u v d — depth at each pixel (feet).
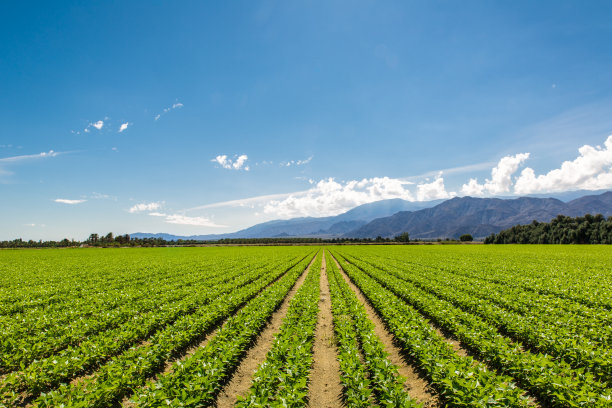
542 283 71.82
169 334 38.63
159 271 112.37
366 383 25.35
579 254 175.52
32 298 64.34
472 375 25.27
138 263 148.05
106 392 24.81
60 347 37.22
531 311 46.68
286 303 64.64
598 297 54.54
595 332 35.63
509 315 42.73
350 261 151.64
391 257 170.71
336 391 29.66
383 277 85.40
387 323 49.08
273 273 100.32
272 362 30.17
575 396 22.59
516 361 28.25
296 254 227.40
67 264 144.15
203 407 26.43
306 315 47.39
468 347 38.19
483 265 117.80
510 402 21.56
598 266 109.81
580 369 24.94
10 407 25.34
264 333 46.47
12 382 26.84
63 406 21.99
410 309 48.60
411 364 35.04
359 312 46.93
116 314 47.91
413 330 36.88
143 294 65.87
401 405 22.79
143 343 41.01
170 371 32.17
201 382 24.89
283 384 25.59
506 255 178.09
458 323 41.37
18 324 41.96
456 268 106.73
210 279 88.07
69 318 47.88
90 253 253.03
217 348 33.22
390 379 26.22
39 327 41.70
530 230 400.06
